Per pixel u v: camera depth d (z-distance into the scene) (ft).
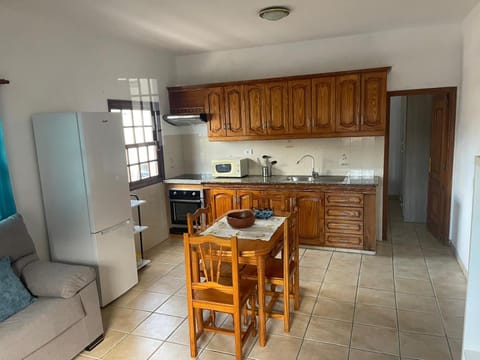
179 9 10.52
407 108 17.84
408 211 18.57
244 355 8.48
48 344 7.88
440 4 11.24
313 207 14.70
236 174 16.55
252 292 8.79
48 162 10.51
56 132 10.19
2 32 9.71
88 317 8.93
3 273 8.15
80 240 10.62
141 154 15.60
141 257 14.48
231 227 9.57
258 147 17.28
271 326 9.65
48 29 11.04
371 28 13.92
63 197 10.55
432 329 9.22
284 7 10.71
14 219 9.36
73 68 11.98
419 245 15.19
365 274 12.55
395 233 16.84
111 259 11.08
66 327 8.27
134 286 12.32
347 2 10.57
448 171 14.48
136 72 15.11
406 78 14.61
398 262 13.48
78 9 10.21
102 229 10.68
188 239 7.94
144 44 15.02
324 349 8.61
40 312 7.88
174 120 16.74
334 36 14.99
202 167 18.49
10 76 9.93
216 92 16.39
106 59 13.43
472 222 5.89
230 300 8.15
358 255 14.28
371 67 14.96
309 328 9.48
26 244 9.41
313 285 11.87
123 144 11.58
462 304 10.37
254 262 8.36
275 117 15.65
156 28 12.51
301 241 15.14
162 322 10.12
